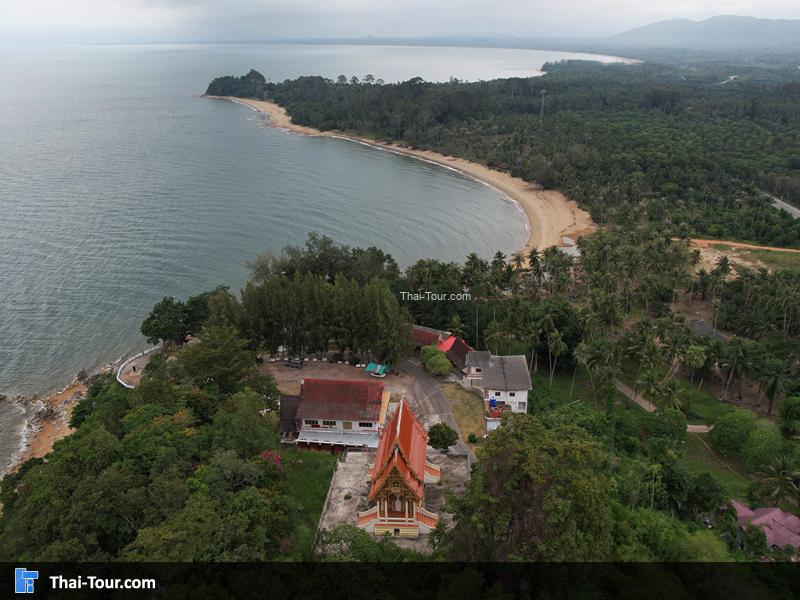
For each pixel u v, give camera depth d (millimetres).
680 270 163750
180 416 75438
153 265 180125
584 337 126125
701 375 130750
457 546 51438
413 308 137125
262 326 114250
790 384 114438
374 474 66625
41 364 132250
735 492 88812
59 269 175125
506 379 103250
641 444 93125
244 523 55281
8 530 58531
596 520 50125
